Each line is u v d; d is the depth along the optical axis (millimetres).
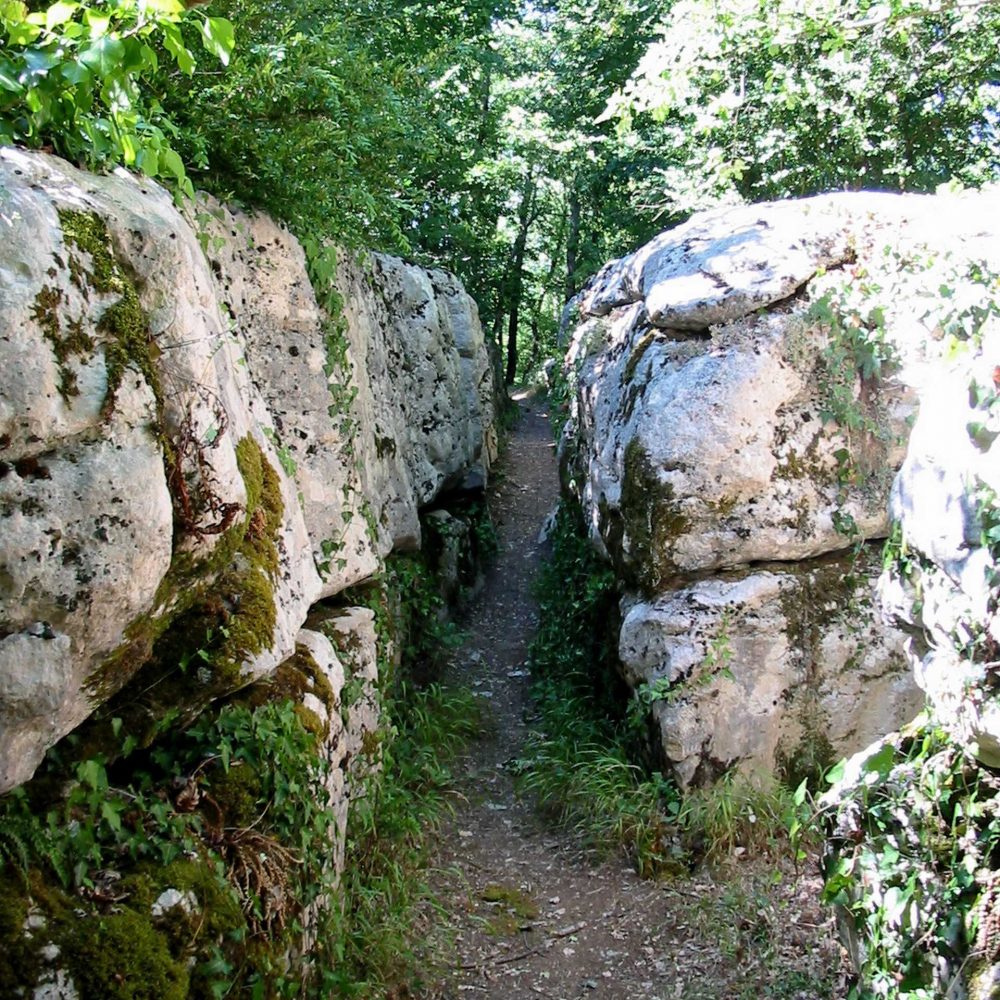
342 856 3895
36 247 2256
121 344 2438
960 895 2732
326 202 4961
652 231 12938
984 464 2555
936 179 9594
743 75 8922
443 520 8219
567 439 8086
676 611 5094
